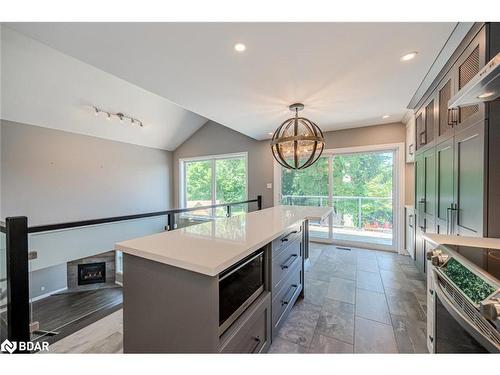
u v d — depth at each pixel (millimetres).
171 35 1582
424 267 2723
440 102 2156
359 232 4406
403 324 1928
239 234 1537
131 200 5375
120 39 1622
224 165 5879
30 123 3707
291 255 2018
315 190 4734
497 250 1190
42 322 2336
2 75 2934
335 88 2471
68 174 4238
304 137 2330
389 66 2014
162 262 1112
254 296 1428
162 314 1151
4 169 3490
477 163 1559
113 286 5062
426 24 1482
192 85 2391
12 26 1470
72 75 3369
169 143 6047
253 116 3451
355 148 4223
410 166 3801
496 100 1447
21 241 1480
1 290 1651
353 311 2135
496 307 722
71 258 3230
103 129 4609
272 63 1960
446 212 2029
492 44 1409
